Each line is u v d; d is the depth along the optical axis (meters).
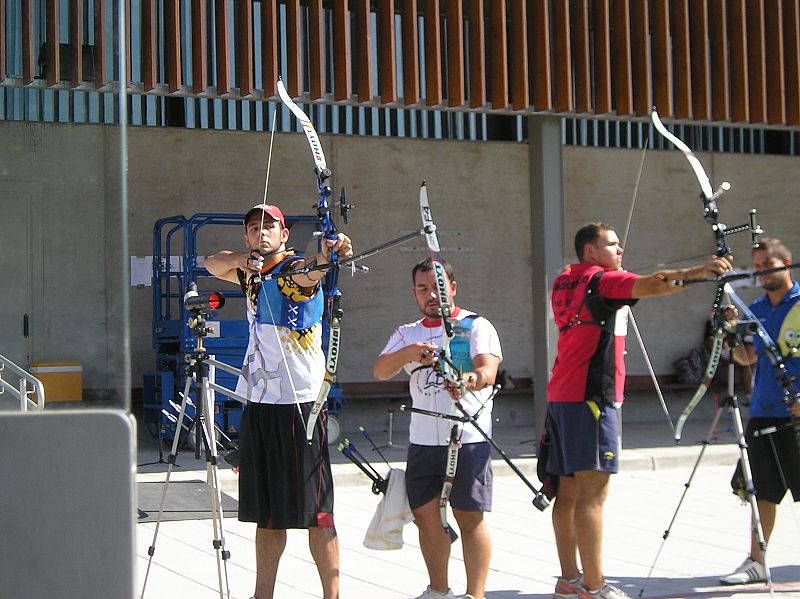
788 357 5.28
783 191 13.53
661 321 12.96
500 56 9.44
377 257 11.90
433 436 4.48
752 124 10.42
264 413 4.29
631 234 12.91
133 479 3.19
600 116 9.85
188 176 11.19
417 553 6.16
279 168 11.52
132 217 10.97
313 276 4.23
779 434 5.29
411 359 4.38
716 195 4.62
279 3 9.68
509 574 5.69
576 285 4.63
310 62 9.07
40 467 3.18
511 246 12.45
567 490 4.87
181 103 11.19
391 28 9.19
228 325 9.77
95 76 8.04
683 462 9.61
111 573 3.15
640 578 5.57
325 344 9.58
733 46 10.30
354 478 8.59
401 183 12.02
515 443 10.77
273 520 4.25
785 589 5.27
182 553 6.07
